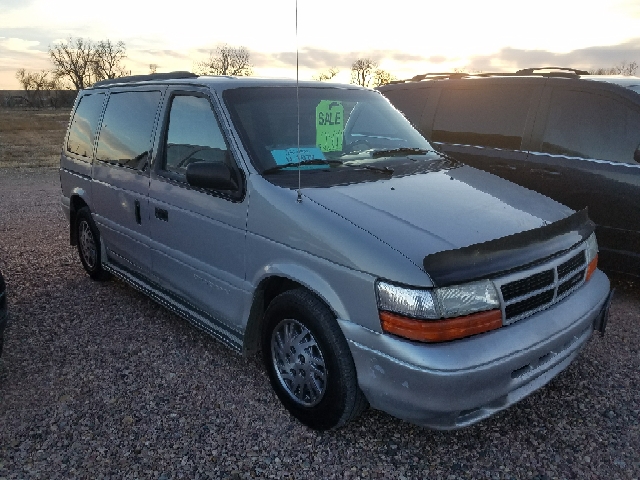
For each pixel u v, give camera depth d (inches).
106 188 182.4
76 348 156.9
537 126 207.3
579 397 132.3
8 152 800.3
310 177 125.9
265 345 127.0
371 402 104.9
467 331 96.6
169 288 159.9
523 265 103.0
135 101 173.0
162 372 143.6
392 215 109.3
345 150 143.6
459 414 100.4
